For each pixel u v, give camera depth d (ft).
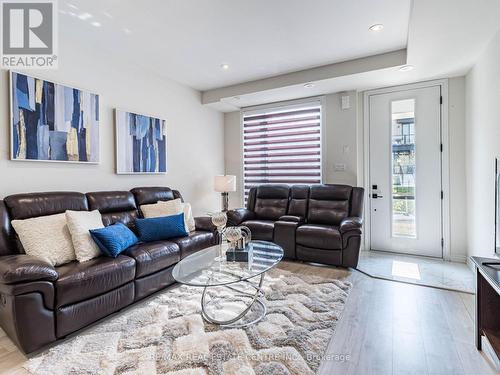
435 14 6.85
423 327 6.79
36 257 6.38
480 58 9.36
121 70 11.09
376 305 7.90
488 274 5.31
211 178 16.31
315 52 10.64
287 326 6.73
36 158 8.41
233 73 12.83
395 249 13.14
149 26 8.74
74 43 9.42
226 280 6.59
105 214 9.53
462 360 5.61
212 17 8.24
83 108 9.64
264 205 14.48
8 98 7.93
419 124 12.40
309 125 14.89
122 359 5.64
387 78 11.84
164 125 12.98
